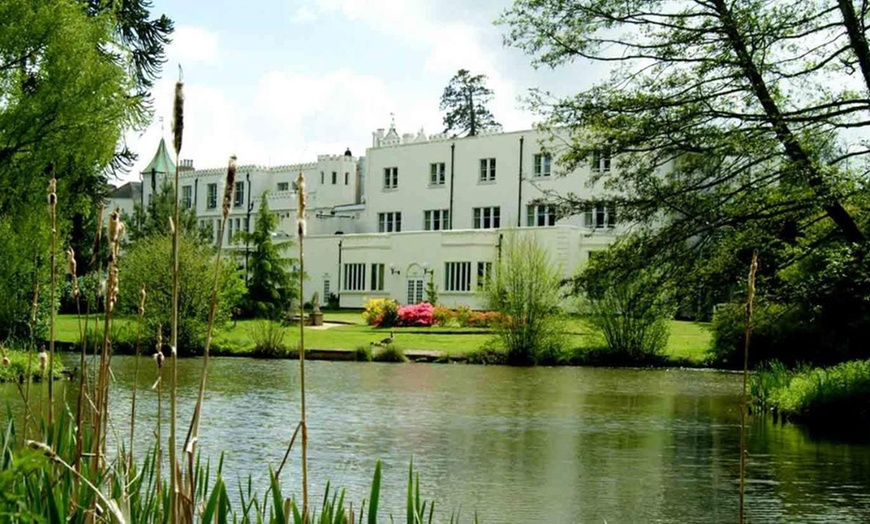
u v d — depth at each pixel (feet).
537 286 98.07
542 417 52.37
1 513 7.68
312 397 59.72
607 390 69.10
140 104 63.87
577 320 103.04
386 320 131.85
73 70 59.98
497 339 100.68
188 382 66.74
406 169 176.04
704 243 59.21
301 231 8.16
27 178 57.98
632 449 41.19
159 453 10.85
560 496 30.78
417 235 159.84
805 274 66.85
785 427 49.21
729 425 49.83
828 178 51.49
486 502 29.73
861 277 52.80
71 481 10.93
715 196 57.88
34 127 58.95
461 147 167.84
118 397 53.88
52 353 11.71
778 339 88.02
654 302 62.95
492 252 150.51
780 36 52.95
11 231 55.16
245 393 60.80
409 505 11.16
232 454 36.55
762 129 53.88
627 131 57.72
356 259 169.37
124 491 9.96
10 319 51.55
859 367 55.36
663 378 80.59
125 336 90.07
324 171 201.05
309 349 98.27
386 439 42.50
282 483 31.07
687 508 29.37
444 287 155.74
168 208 150.00
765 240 55.36
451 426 47.57
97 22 64.18
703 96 55.93
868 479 34.35
